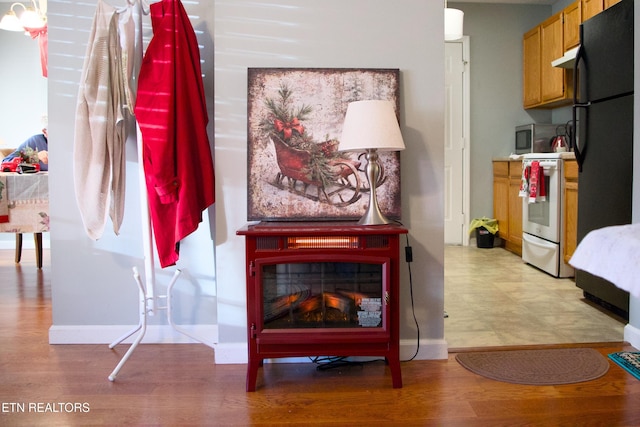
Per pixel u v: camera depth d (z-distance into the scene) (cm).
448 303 331
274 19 229
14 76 577
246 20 229
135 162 252
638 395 193
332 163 230
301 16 229
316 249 199
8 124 582
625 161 279
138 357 239
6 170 403
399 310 221
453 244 565
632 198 258
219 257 234
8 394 198
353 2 230
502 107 549
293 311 204
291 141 229
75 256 255
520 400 190
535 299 339
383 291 200
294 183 230
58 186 252
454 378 212
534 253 436
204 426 172
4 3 572
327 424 173
